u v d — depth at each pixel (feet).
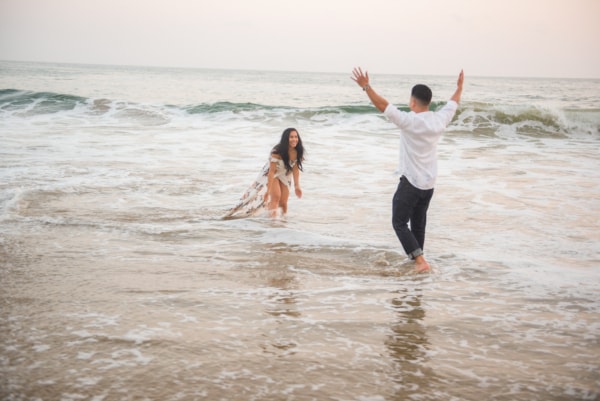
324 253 18.13
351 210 24.81
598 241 20.22
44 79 199.21
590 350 11.02
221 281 14.97
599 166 38.14
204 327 11.69
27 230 19.99
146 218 22.50
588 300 14.10
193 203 25.66
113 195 26.68
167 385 9.12
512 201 26.91
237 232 20.62
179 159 37.37
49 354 10.16
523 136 58.08
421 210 17.03
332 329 11.82
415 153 16.19
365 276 15.85
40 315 12.13
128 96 122.83
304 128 57.72
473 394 9.12
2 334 11.03
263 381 9.37
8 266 15.74
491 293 14.56
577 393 9.21
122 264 16.25
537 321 12.59
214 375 9.53
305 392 9.04
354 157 39.99
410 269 16.61
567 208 25.57
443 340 11.39
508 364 10.30
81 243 18.52
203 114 66.28
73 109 67.56
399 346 11.02
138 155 38.45
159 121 61.26
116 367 9.71
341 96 153.89
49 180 29.37
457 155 42.65
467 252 18.66
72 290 13.87
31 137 45.73
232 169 34.22
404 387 9.31
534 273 16.35
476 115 62.49
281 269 16.25
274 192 23.61
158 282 14.70
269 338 11.22
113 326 11.59
